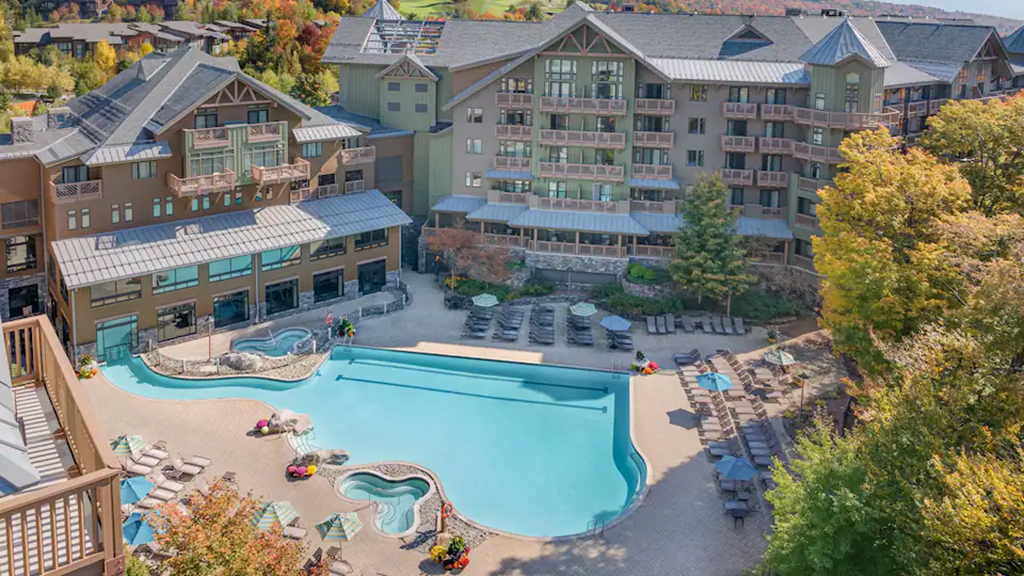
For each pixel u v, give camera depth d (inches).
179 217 2780.5
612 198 3314.5
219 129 2726.4
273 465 2037.4
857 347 2146.9
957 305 1979.6
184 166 2709.2
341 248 3041.3
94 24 6102.4
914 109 3390.7
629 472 2082.9
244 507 1244.5
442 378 2576.3
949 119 2632.9
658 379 2554.1
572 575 1672.0
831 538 1339.8
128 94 2896.2
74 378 1038.4
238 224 2839.6
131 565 1204.5
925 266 1998.0
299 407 2370.8
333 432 2241.6
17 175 2583.7
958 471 1199.6
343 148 3267.7
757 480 1987.0
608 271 3225.9
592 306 2920.8
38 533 813.9
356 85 3604.8
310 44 5497.1
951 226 1929.1
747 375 2485.2
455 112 3376.0
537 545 1761.8
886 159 2300.7
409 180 3535.9
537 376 2596.0
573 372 2618.1
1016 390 1365.7
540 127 3294.8
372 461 2097.7
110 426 2182.6
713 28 3494.1
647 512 1873.8
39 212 2647.6
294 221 2947.8
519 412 2380.7
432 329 2903.5
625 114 3193.9
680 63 3223.4
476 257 3154.5
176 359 2544.3
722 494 1942.7
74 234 2573.8
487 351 2736.2
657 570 1688.0
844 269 2166.6
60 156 2554.1
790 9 3846.0
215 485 1269.7
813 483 1418.6
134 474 1909.4
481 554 1729.8
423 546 1755.7
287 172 2906.0
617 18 3590.1
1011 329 1480.1
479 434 2255.2
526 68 3297.2
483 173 3422.7
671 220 3267.7
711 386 2292.1
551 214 3292.3
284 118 2952.8
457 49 3550.7
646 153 3314.5
